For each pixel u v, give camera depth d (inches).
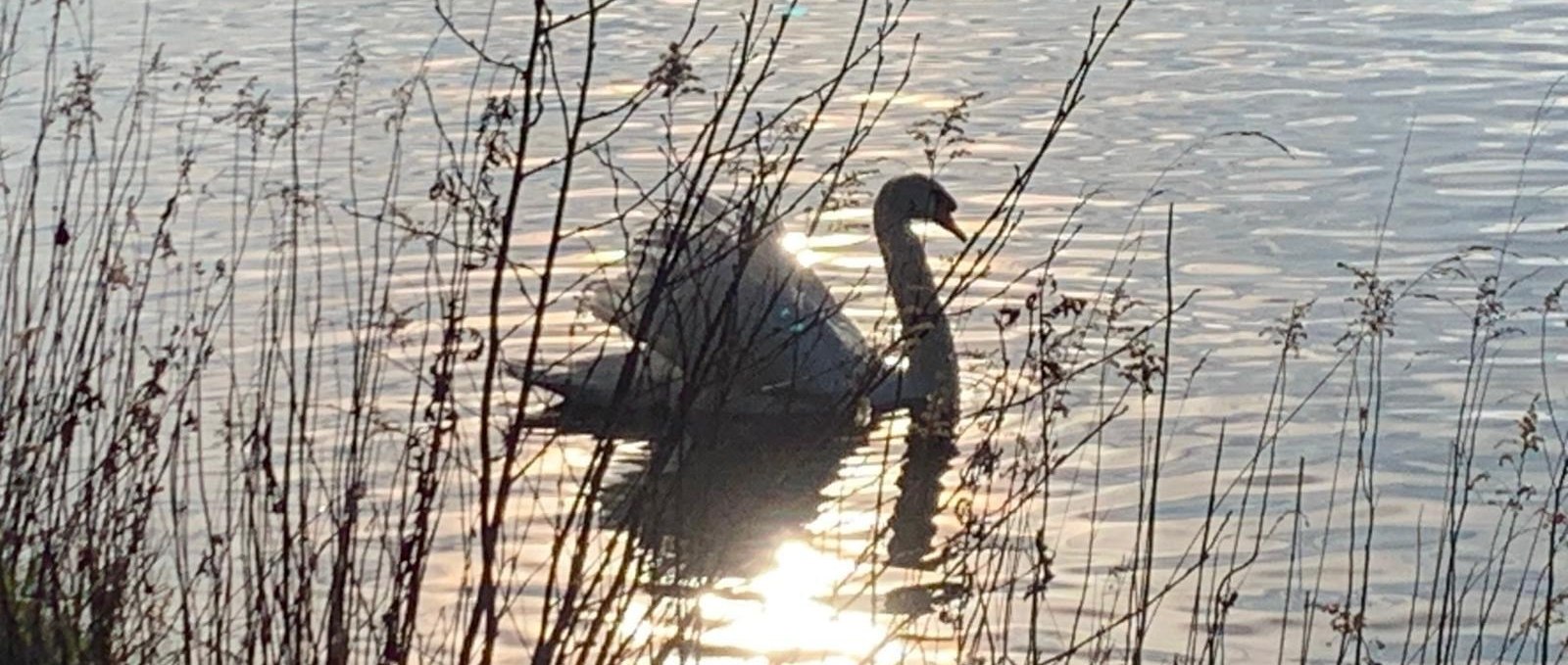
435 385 260.8
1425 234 580.4
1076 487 408.5
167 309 478.3
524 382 225.5
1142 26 930.1
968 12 973.2
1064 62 853.2
